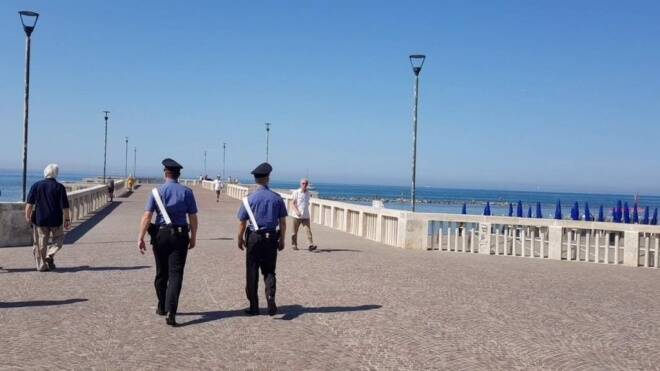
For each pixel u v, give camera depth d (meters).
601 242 18.88
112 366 6.07
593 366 6.55
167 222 7.90
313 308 9.10
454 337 7.59
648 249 16.58
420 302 9.78
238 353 6.65
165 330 7.56
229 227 23.98
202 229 22.86
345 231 23.92
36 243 12.02
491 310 9.32
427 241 18.39
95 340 7.01
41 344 6.80
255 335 7.43
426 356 6.73
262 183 8.66
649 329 8.38
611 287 12.33
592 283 12.82
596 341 7.62
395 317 8.62
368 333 7.67
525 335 7.80
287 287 10.88
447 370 6.26
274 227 8.48
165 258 8.16
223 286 10.73
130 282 10.88
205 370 6.03
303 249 17.36
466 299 10.20
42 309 8.59
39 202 11.91
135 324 7.82
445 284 11.75
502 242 18.50
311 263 14.21
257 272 8.52
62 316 8.17
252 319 8.29
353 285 11.24
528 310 9.44
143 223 8.01
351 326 8.02
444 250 18.42
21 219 16.31
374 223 20.86
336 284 11.30
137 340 7.06
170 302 7.79
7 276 11.42
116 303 9.05
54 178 12.16
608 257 17.23
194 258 14.57
